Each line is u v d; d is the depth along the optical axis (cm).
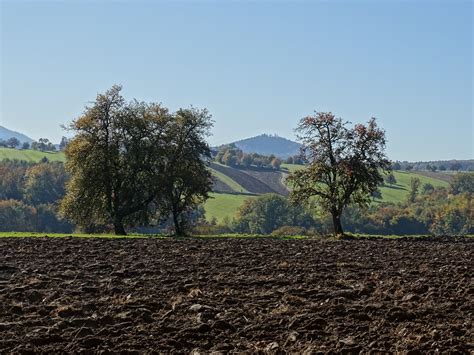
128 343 1578
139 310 1900
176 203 7056
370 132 6500
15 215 12581
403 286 2456
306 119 6612
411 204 16925
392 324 1797
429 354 1494
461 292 2277
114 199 6888
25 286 2342
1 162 17488
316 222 13512
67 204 6850
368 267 3080
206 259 3391
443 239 5722
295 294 2259
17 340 1587
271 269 2959
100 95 6862
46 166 15150
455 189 19575
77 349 1530
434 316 1892
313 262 3300
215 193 17388
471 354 1498
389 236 6500
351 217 13762
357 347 1536
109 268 2959
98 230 7262
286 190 18362
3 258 3347
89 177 6731
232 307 2022
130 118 6869
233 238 5525
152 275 2728
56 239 4769
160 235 6450
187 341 1616
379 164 6569
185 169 6969
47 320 1809
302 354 1502
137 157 6825
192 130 7094
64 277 2647
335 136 6588
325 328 1750
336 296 2216
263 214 13450
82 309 1950
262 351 1523
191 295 2219
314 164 6619
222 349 1546
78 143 6794
